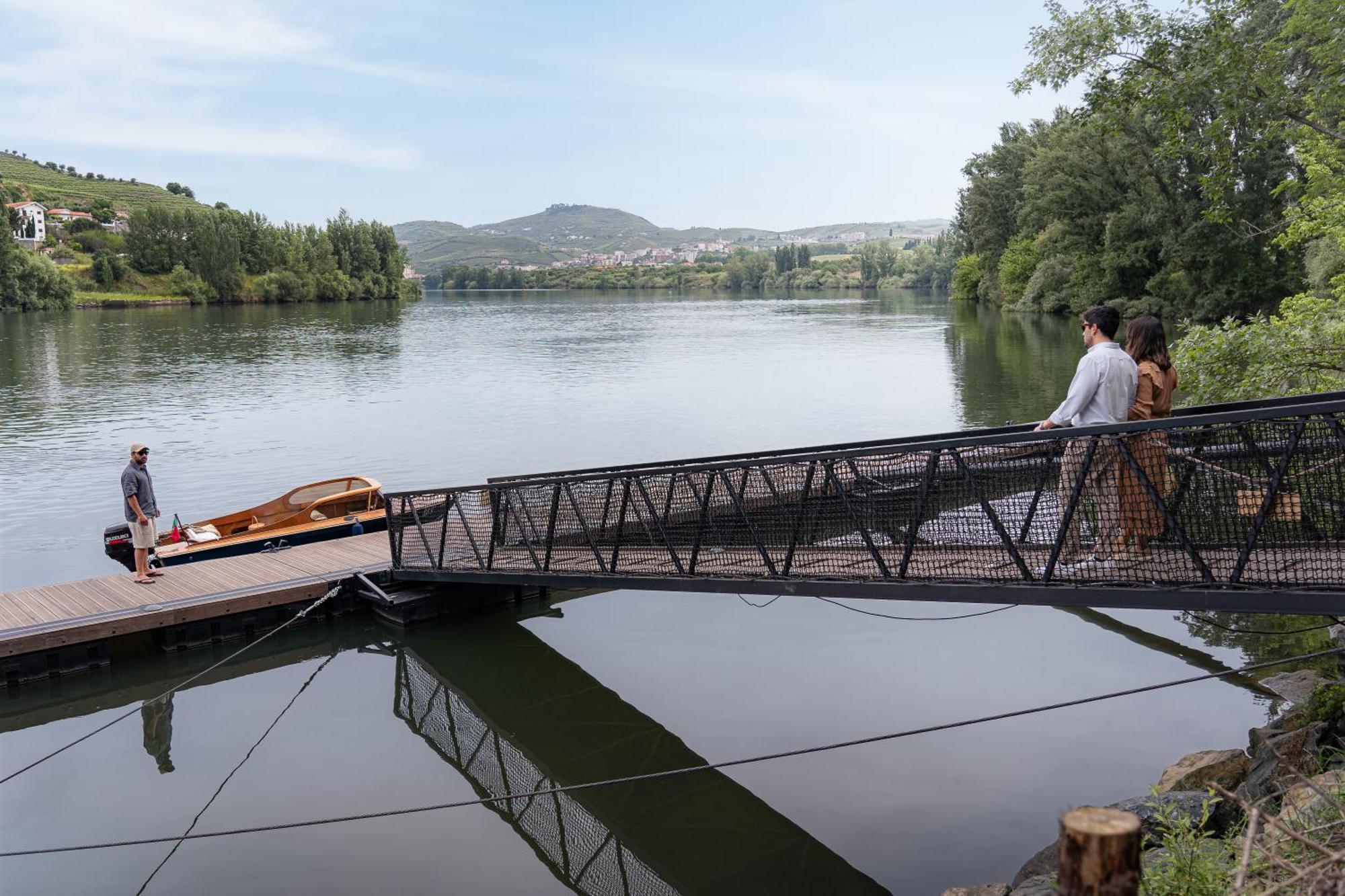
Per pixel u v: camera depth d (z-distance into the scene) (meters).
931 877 7.37
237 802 9.05
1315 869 3.64
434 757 10.00
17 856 8.13
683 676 11.77
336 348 58.97
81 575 16.33
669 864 7.80
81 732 10.70
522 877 7.69
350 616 14.37
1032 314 77.81
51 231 198.62
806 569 9.52
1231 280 51.09
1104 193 62.31
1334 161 19.53
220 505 20.31
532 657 12.72
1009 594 7.74
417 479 22.52
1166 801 7.20
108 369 46.38
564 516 13.84
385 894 7.47
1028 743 9.45
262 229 157.38
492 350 57.47
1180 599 6.91
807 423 28.97
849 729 10.03
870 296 167.50
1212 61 15.70
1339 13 15.34
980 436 8.34
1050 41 16.59
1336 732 7.96
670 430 28.39
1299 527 6.88
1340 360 15.35
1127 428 6.89
